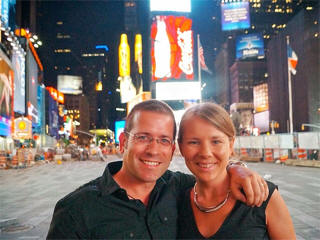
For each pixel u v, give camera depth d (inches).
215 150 71.8
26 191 469.7
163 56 2298.2
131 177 76.5
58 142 3666.3
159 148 73.2
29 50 2352.4
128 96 5762.8
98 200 68.4
